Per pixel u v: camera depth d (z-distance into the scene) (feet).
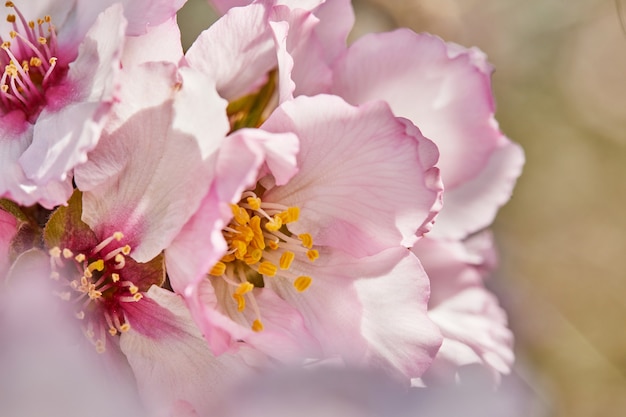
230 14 0.67
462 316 0.78
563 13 1.31
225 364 0.67
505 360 0.77
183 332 0.68
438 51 0.74
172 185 0.66
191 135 0.66
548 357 1.15
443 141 0.75
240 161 0.64
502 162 0.79
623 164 1.33
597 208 1.32
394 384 0.66
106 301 0.68
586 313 1.27
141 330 0.68
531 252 1.28
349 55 0.74
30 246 0.68
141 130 0.66
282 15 0.68
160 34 0.68
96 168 0.66
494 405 0.67
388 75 0.74
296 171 0.67
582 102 1.34
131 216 0.67
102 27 0.68
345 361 0.68
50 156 0.66
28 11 0.71
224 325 0.66
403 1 1.13
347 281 0.70
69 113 0.67
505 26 1.28
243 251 0.69
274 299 0.69
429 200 0.68
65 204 0.66
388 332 0.69
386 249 0.70
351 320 0.69
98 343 0.67
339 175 0.68
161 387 0.67
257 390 0.65
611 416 1.17
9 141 0.68
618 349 1.24
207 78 0.65
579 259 1.29
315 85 0.72
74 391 0.63
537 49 1.32
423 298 0.69
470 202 0.78
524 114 1.32
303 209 0.69
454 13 1.22
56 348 0.63
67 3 0.71
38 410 0.62
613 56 1.34
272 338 0.66
